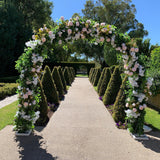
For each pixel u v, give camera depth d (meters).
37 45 3.00
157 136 3.27
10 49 15.04
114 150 2.65
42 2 19.72
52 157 2.41
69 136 3.14
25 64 2.99
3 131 3.28
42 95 3.98
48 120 4.07
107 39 3.12
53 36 3.00
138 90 3.10
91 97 7.27
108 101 5.61
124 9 23.67
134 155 2.51
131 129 3.21
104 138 3.08
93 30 3.09
